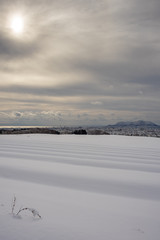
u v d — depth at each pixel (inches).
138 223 87.8
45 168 207.6
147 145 588.4
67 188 141.8
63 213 94.7
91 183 158.7
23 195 120.3
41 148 408.2
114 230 79.7
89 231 77.5
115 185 155.3
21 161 242.7
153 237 75.2
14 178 163.9
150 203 116.8
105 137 892.6
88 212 98.0
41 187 140.9
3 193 122.7
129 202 117.3
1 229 75.2
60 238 70.6
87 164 242.7
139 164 255.3
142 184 160.6
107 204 112.0
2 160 244.8
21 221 83.0
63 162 249.4
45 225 80.5
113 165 242.7
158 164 259.6
